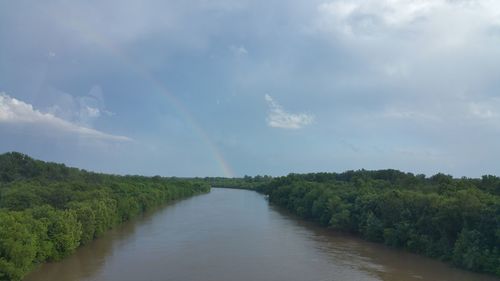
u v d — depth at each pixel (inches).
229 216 6190.9
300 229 4995.1
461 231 3336.6
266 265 3179.1
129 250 3666.3
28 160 6555.1
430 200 3769.7
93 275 2854.3
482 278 2898.6
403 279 2847.0
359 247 3937.0
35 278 2758.4
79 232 3486.7
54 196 4426.7
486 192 4143.7
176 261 3275.1
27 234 2709.2
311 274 2945.4
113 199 5088.6
